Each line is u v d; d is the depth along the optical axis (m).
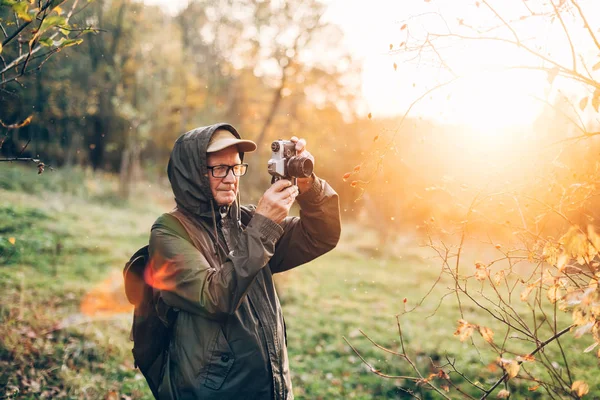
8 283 6.49
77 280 7.47
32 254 8.22
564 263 1.69
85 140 17.89
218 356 1.98
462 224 2.14
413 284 11.01
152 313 2.17
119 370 4.81
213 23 23.12
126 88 18.41
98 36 13.91
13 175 14.60
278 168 2.05
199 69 23.48
